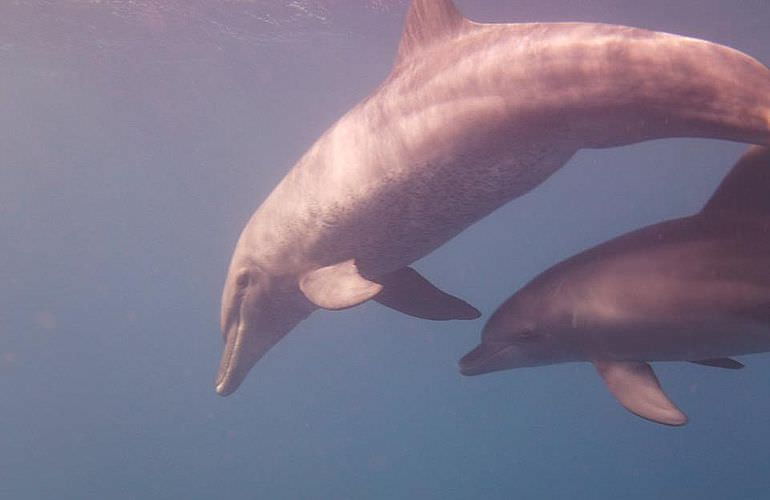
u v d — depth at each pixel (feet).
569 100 15.71
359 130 20.61
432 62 18.53
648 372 18.69
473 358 21.91
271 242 23.20
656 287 17.74
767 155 16.25
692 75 14.20
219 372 25.31
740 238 17.04
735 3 73.36
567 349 20.03
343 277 20.13
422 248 21.49
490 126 17.24
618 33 15.14
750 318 16.70
